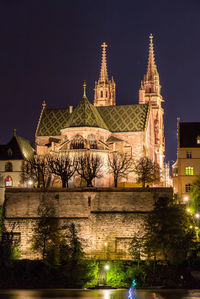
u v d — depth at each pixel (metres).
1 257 95.75
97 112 157.12
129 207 102.25
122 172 129.88
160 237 91.81
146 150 154.12
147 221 95.38
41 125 165.12
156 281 87.56
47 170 134.25
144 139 154.25
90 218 102.38
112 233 101.44
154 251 91.88
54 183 135.50
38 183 127.00
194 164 140.38
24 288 83.19
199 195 114.25
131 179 144.12
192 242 94.56
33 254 100.12
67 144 143.00
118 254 100.06
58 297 71.88
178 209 95.06
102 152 139.38
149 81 196.62
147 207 101.94
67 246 96.62
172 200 98.06
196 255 93.44
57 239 98.69
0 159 155.25
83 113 145.88
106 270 90.75
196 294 73.81
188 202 125.62
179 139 143.00
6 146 157.88
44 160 138.12
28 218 103.62
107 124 157.75
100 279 90.12
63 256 94.31
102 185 137.25
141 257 96.00
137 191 102.62
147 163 134.00
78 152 138.88
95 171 127.75
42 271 91.06
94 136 144.88
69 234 101.56
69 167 126.44
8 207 105.12
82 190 104.12
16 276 89.94
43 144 162.38
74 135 143.88
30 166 146.75
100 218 102.19
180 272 89.56
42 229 98.81
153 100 193.00
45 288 83.75
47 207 104.12
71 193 104.31
